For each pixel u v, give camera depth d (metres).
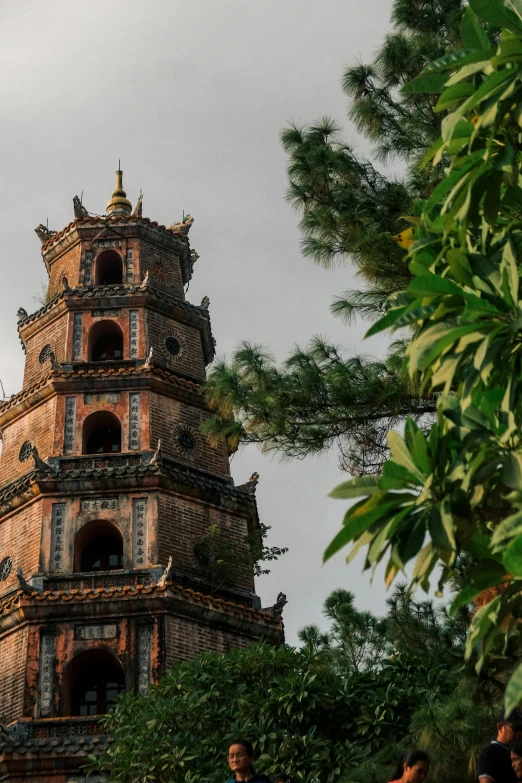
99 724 29.00
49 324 38.72
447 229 8.53
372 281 18.70
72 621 30.62
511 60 7.86
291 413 18.00
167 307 38.56
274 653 25.17
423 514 7.71
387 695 23.42
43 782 27.89
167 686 25.41
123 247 40.50
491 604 7.67
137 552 32.25
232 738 23.30
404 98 20.45
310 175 19.69
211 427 18.94
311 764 22.44
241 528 34.28
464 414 7.96
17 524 33.50
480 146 8.43
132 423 35.03
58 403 35.59
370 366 17.73
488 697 12.52
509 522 6.91
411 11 21.73
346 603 28.12
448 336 7.80
